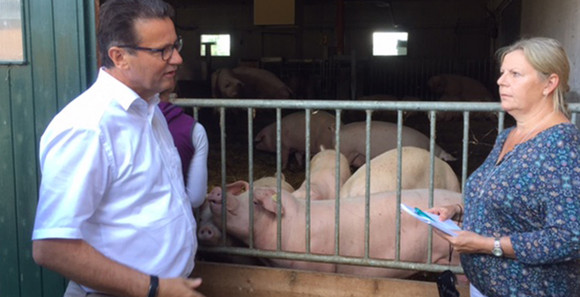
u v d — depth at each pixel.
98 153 1.56
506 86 1.79
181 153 2.20
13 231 2.79
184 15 20.75
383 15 19.31
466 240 1.76
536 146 1.69
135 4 1.60
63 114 1.60
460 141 8.80
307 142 2.74
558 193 1.62
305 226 2.93
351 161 6.88
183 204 1.79
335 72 14.04
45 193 1.53
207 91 12.92
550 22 7.34
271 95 13.12
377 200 3.12
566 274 1.76
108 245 1.64
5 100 2.72
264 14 12.04
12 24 2.68
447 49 18.91
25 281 2.80
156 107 1.84
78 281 1.54
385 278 2.77
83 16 2.63
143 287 1.58
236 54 20.50
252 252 2.90
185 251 1.78
